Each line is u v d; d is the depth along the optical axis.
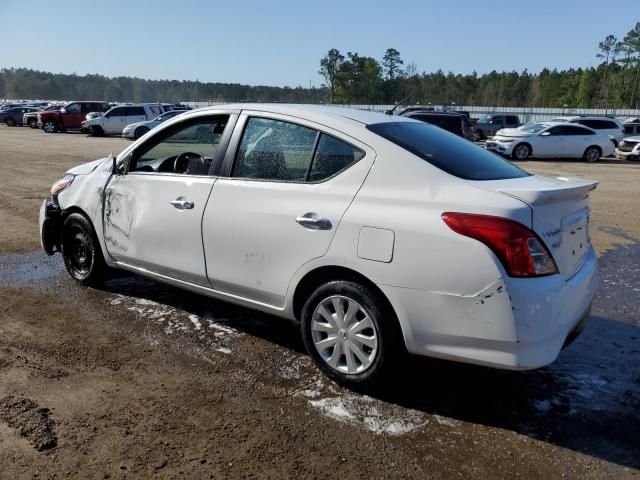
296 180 3.56
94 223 4.81
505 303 2.83
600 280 6.00
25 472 2.61
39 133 33.81
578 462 2.83
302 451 2.84
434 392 3.47
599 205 11.33
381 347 3.22
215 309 4.73
